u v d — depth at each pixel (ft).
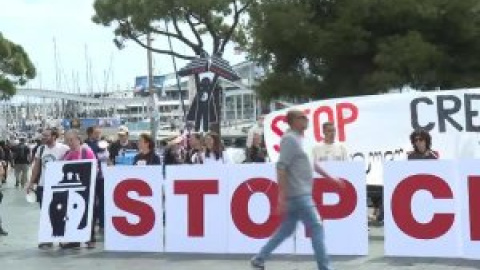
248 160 52.80
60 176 38.91
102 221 44.19
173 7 123.65
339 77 90.68
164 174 36.81
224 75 57.41
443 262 31.32
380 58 82.12
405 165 32.55
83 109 354.54
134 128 257.34
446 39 87.66
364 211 33.06
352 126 45.65
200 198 35.32
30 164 97.09
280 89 90.02
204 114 57.16
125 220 36.76
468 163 31.58
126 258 34.96
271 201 34.12
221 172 34.99
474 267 30.07
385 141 44.91
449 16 84.17
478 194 31.48
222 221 35.01
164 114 305.12
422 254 32.37
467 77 87.15
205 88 57.16
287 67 92.43
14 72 189.16
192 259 34.04
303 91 89.30
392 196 32.78
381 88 82.43
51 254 36.96
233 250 34.88
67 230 38.42
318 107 46.55
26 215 57.36
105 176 37.06
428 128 43.91
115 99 335.47
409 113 44.42
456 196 31.83
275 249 30.73
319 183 33.50
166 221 35.88
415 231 32.45
